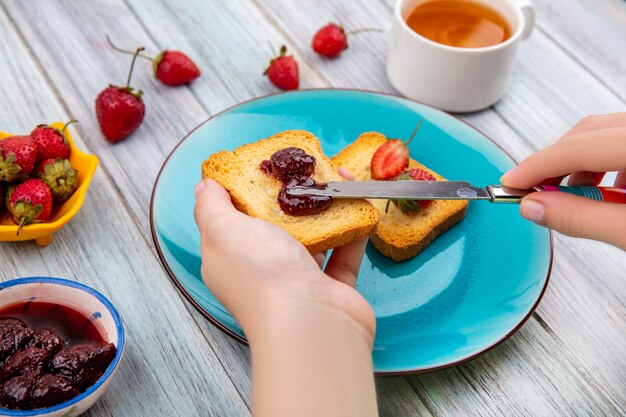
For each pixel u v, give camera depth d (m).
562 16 0.69
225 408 0.45
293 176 0.46
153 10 0.66
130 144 0.57
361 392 0.36
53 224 0.48
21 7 0.64
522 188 0.44
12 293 0.44
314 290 0.38
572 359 0.48
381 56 0.65
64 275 0.50
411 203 0.51
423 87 0.59
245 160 0.49
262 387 0.36
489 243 0.52
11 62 0.60
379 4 0.69
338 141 0.57
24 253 0.50
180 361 0.47
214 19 0.66
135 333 0.47
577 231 0.42
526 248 0.50
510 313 0.47
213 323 0.45
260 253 0.39
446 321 0.48
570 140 0.42
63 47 0.62
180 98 0.60
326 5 0.68
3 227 0.48
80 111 0.58
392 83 0.61
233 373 0.47
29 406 0.41
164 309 0.49
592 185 0.47
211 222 0.41
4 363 0.42
